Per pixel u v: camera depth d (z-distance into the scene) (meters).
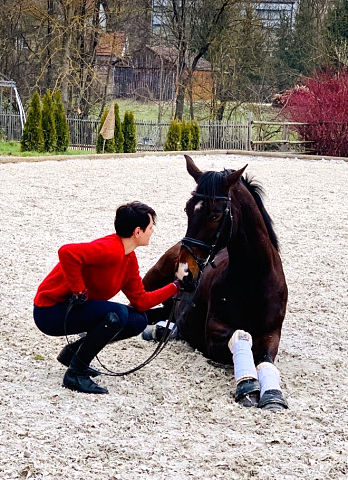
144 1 37.41
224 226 4.46
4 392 4.64
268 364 4.74
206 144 28.75
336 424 4.41
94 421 4.25
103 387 4.80
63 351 4.96
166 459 3.81
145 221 4.59
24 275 7.77
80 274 4.44
